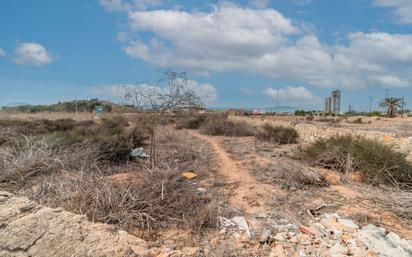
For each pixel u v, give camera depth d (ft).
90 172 18.47
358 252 9.72
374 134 30.30
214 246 10.64
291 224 12.76
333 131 36.37
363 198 15.83
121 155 26.05
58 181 16.29
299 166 20.89
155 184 15.61
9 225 10.58
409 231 11.89
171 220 12.88
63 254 9.04
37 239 9.75
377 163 19.60
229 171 22.98
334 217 13.14
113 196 13.64
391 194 15.39
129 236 10.55
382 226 12.35
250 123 69.36
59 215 11.05
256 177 20.95
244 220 13.08
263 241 10.91
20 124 51.42
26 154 21.17
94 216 12.40
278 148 36.27
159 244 10.71
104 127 46.70
